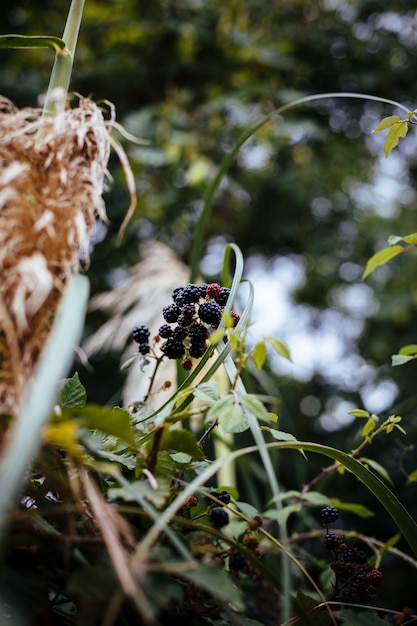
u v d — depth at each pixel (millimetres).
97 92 3205
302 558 980
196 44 3100
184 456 667
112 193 2844
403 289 3219
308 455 2771
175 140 2725
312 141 3262
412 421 2072
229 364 709
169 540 602
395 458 2295
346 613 699
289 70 3186
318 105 3344
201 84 3197
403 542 1776
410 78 3395
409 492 2293
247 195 3334
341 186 3420
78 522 599
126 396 1300
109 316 2527
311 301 3621
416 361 2814
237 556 628
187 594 617
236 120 3061
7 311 566
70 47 706
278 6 3230
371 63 3348
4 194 579
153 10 3098
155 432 627
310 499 938
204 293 710
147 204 2783
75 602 588
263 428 687
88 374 2723
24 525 565
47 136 610
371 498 2176
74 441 573
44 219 576
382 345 3191
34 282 569
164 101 3186
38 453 561
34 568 578
